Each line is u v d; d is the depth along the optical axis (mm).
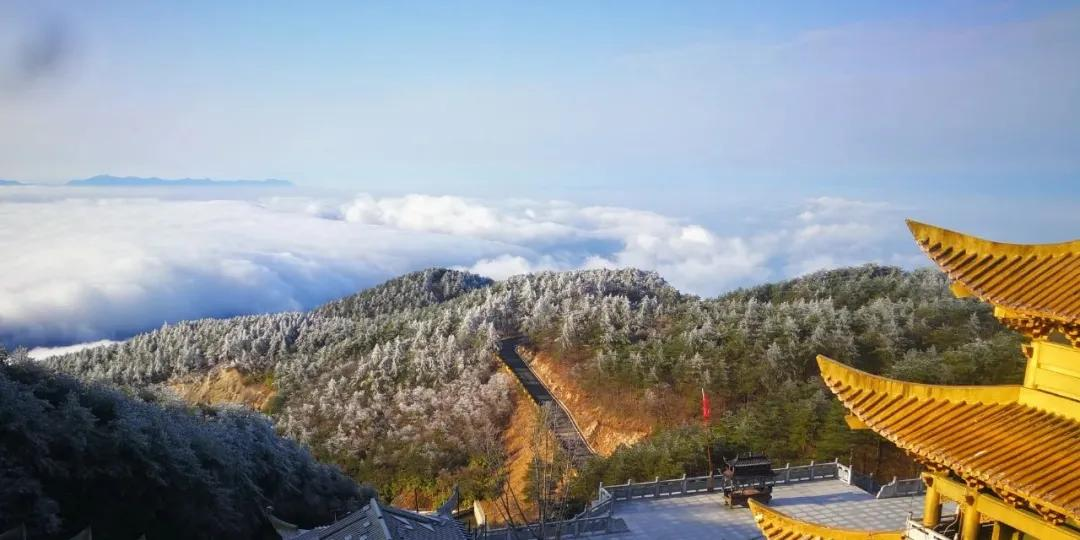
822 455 60781
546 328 125312
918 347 89938
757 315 107438
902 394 15695
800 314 103938
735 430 67000
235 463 50812
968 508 15062
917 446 14406
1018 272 14336
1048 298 13359
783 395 78125
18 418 38281
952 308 98938
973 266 14852
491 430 95750
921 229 15852
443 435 95062
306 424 106000
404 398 107875
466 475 80875
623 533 44375
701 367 94750
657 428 87812
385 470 90000
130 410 47625
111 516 41062
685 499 50781
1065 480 12219
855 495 51500
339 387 114375
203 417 62438
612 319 121125
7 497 35375
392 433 98875
